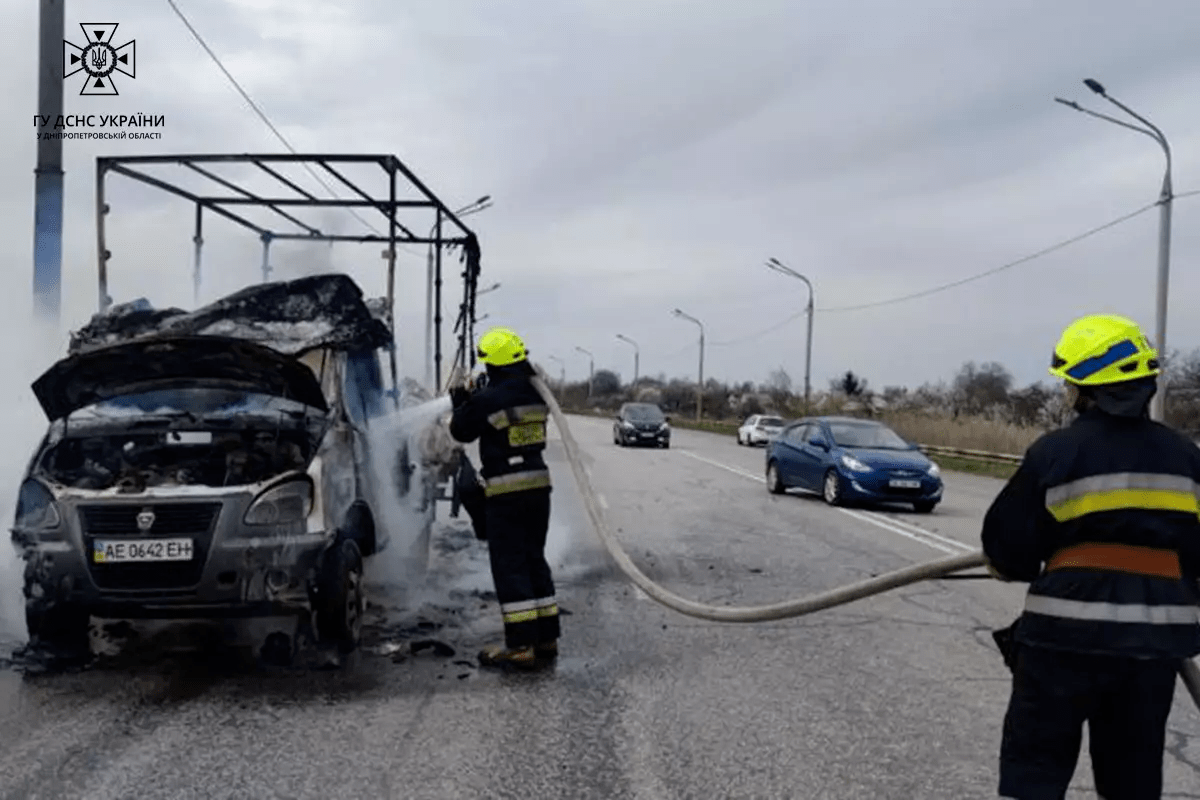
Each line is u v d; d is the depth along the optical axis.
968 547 11.96
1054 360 3.35
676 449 37.22
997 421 36.72
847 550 11.62
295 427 6.74
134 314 7.60
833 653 6.84
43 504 6.02
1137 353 3.18
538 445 6.55
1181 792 4.46
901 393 57.81
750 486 20.64
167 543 5.84
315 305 7.63
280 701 5.59
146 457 6.92
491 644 6.86
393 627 7.24
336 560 6.29
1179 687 6.04
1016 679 3.27
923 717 5.47
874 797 4.37
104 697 5.61
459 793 4.35
